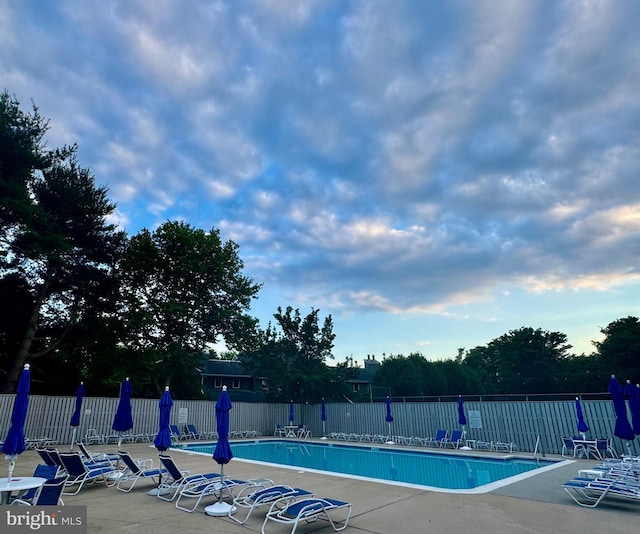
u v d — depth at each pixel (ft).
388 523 22.00
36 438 60.54
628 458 38.73
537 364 160.66
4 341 80.59
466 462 53.42
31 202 71.15
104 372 87.92
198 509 24.86
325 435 88.17
